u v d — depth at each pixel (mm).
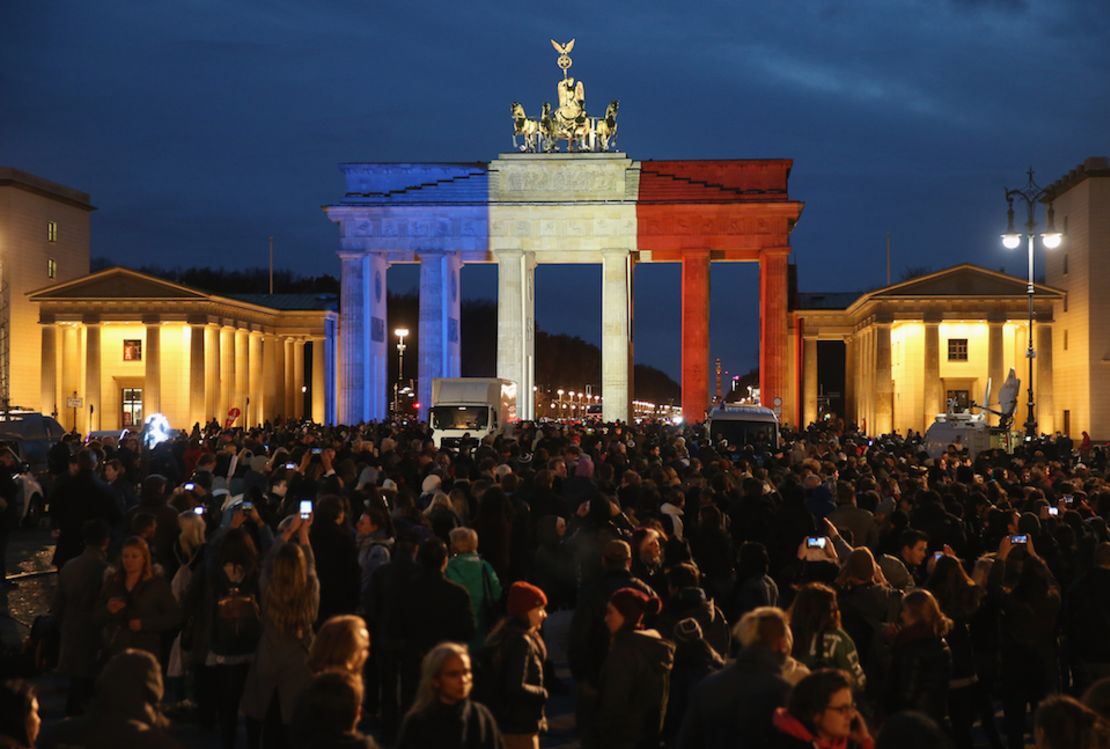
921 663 15164
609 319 119875
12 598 34250
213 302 125250
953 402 94625
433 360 120438
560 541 23500
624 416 119688
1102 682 10242
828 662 14609
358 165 121938
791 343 139625
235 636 18078
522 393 120000
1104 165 117875
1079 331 120625
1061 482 33344
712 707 11578
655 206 119812
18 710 10906
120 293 124062
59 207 138250
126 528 26203
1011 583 19578
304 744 10203
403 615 17719
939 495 27359
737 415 73312
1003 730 20750
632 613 14391
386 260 125125
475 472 34094
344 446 41625
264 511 25516
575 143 123938
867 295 120562
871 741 10531
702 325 119750
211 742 19547
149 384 123438
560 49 125438
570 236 120688
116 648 18312
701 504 26516
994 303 117875
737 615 18625
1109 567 19078
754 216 119875
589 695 14852
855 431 95250
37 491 53219
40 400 126125
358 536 22281
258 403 141000
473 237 121000
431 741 11008
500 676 15000
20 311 129750
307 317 143250
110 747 11016
